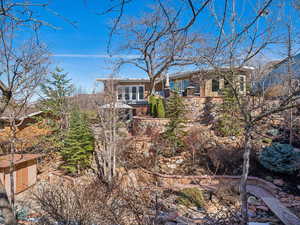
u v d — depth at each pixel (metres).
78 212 3.40
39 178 9.77
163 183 7.18
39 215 4.40
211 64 3.77
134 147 9.83
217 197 6.17
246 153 3.70
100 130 9.48
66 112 12.41
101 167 9.15
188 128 10.85
